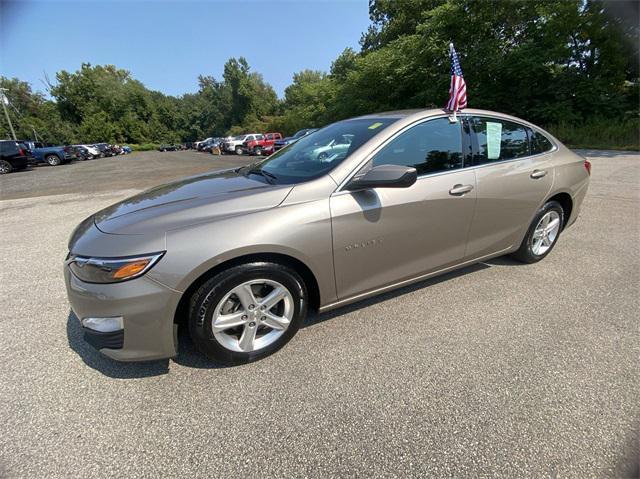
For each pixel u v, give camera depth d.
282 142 22.00
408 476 1.43
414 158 2.42
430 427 1.66
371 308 2.71
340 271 2.21
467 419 1.70
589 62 15.56
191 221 1.87
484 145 2.77
